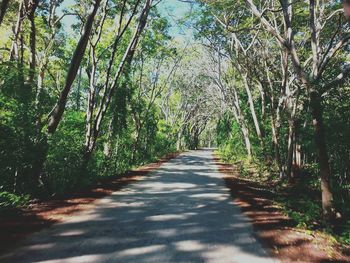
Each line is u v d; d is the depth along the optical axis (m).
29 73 13.02
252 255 6.85
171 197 12.91
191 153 52.72
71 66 12.88
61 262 5.94
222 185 16.89
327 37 21.31
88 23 12.79
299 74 10.91
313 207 11.09
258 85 30.73
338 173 15.69
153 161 32.06
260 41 24.41
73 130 18.23
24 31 18.78
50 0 18.50
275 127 23.98
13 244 6.76
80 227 8.24
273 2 18.38
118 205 11.02
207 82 50.84
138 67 30.11
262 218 10.15
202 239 7.75
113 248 6.82
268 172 23.86
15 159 10.88
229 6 19.98
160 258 6.40
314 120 10.45
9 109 11.76
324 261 6.74
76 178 14.36
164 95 54.88
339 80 10.47
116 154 24.66
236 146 39.44
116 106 23.06
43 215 9.23
